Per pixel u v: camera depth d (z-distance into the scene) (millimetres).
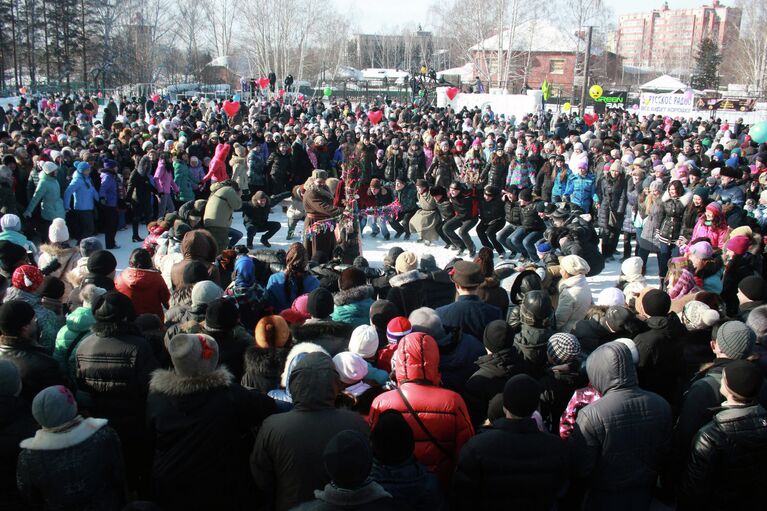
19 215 10258
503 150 15195
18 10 56062
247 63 60719
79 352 3828
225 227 9734
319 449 2988
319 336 4270
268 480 3111
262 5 52781
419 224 11742
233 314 4121
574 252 8305
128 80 58250
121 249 11531
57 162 11750
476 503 3098
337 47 70375
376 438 2805
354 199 9570
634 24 151750
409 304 5602
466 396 3906
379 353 4270
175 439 3250
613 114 30125
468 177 15250
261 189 15266
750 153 15812
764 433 3246
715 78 71438
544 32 59125
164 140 16750
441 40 82188
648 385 4133
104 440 3152
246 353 3938
